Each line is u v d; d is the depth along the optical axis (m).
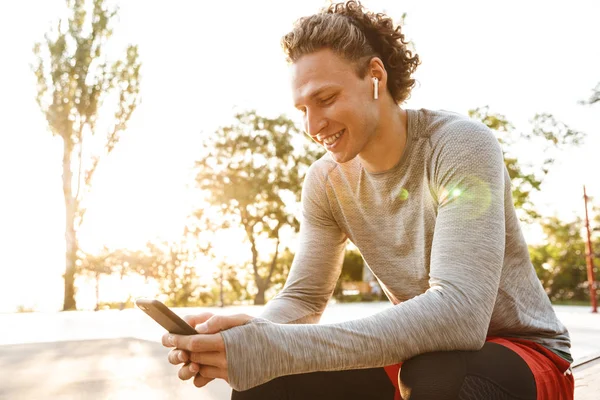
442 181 1.03
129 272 20.88
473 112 19.27
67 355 3.83
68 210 19.17
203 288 24.84
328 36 1.03
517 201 19.56
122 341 4.83
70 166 19.34
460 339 0.89
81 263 19.47
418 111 1.12
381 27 1.10
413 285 1.18
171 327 0.85
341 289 23.41
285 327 0.87
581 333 5.02
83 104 19.17
